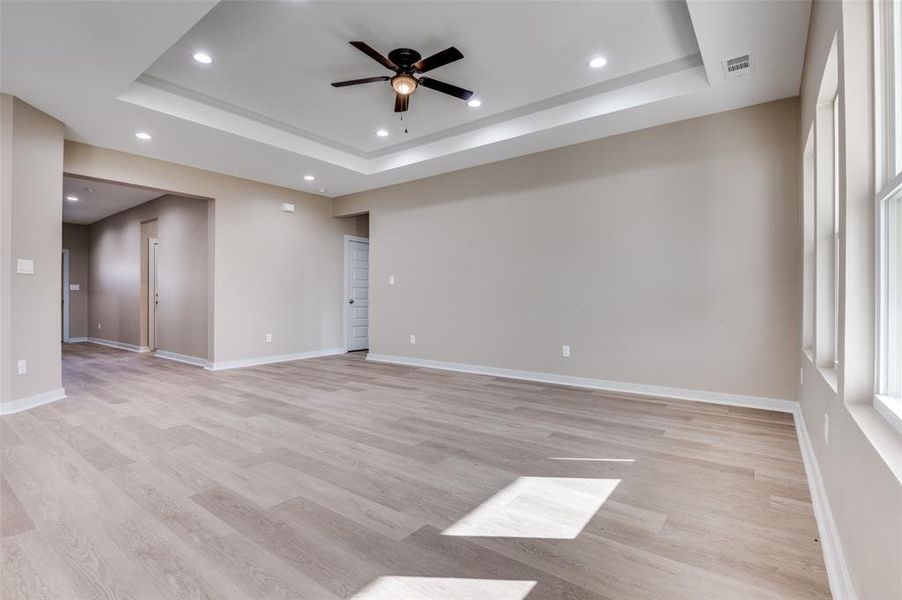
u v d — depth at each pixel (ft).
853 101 4.91
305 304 22.82
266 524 6.26
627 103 12.66
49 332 12.98
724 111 12.89
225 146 15.56
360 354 24.29
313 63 11.39
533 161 16.62
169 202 22.71
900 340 4.55
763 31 9.05
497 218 17.61
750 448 9.27
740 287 12.71
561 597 4.78
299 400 13.52
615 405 12.83
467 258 18.56
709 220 13.14
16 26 8.77
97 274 30.12
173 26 8.84
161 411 12.19
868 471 3.89
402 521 6.38
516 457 8.83
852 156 4.92
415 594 4.82
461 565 5.35
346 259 25.02
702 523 6.30
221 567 5.26
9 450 9.11
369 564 5.36
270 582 5.00
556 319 16.07
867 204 4.85
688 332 13.48
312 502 6.93
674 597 4.77
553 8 9.33
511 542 5.85
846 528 4.74
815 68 8.12
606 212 14.93
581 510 6.71
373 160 19.22
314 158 17.13
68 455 8.84
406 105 12.01
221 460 8.63
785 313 12.11
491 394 14.30
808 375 9.22
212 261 19.13
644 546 5.74
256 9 9.25
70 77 10.77
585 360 15.43
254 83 12.46
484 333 18.03
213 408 12.55
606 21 9.78
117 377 17.30
